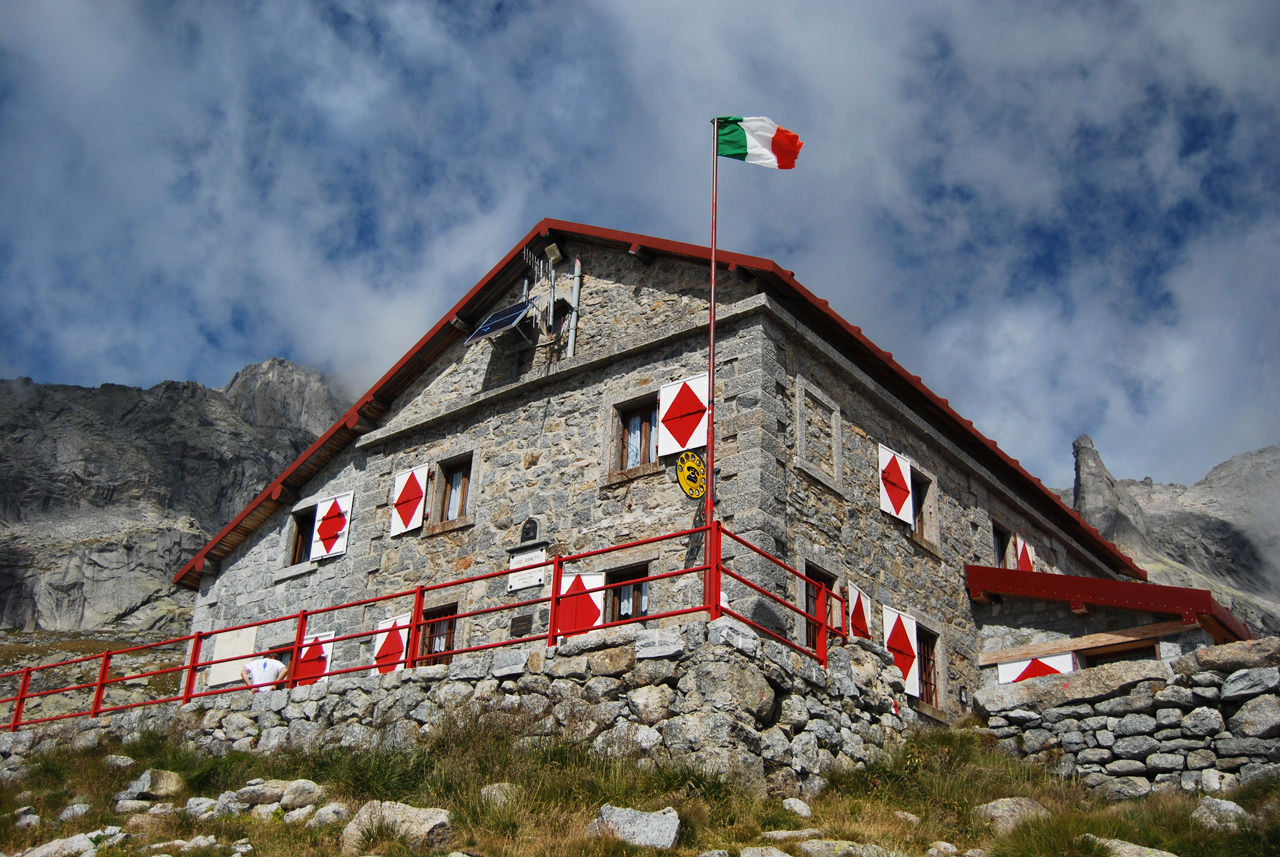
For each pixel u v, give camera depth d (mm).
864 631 13781
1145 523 75750
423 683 11516
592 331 15562
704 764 9102
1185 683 11055
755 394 13227
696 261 14594
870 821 8859
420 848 8273
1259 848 8039
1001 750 11711
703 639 9727
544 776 9156
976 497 17562
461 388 16969
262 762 11422
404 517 16531
